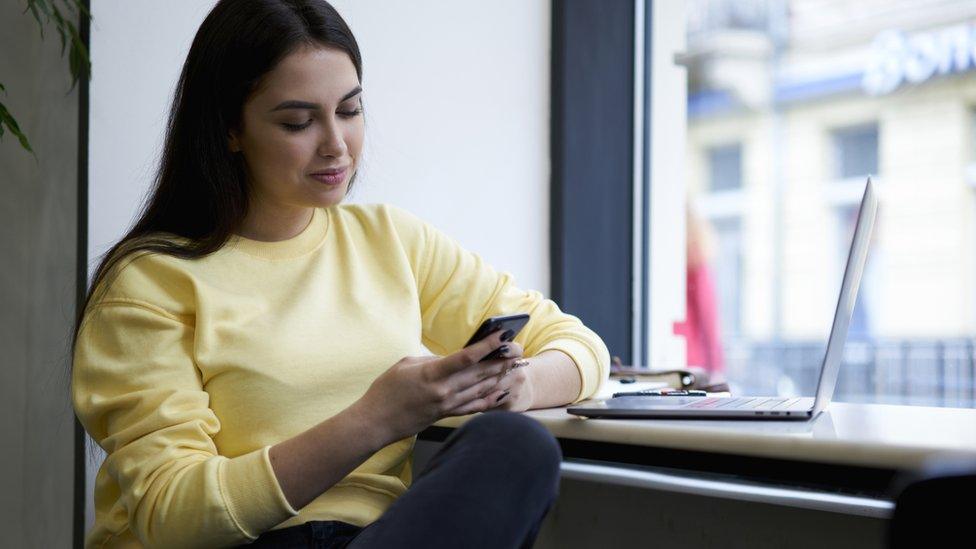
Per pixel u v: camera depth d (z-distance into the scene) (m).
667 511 1.41
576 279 2.64
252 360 1.12
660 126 2.86
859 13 5.93
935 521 0.45
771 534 1.31
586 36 2.67
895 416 1.01
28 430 1.86
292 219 1.24
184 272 1.14
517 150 2.55
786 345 6.75
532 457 0.86
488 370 1.04
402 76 2.28
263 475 0.98
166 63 1.86
